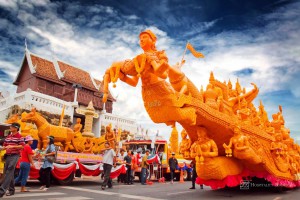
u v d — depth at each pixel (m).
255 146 8.34
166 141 17.36
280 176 9.11
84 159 11.93
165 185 12.93
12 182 7.39
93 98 36.44
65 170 10.84
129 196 8.12
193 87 7.36
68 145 13.18
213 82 8.63
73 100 33.78
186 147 8.33
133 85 6.31
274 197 8.24
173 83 6.76
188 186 12.32
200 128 7.59
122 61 6.09
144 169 13.70
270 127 10.02
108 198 7.48
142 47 6.08
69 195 7.88
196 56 7.42
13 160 6.54
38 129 12.45
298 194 9.20
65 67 34.81
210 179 7.88
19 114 22.48
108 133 14.63
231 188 10.29
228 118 7.88
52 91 32.09
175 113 6.24
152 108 6.47
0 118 25.33
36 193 8.05
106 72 6.23
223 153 8.41
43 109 25.30
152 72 5.96
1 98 27.69
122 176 13.96
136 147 18.52
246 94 9.38
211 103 7.84
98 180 13.88
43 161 10.02
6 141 6.70
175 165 14.72
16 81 33.62
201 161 7.29
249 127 8.42
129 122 37.22
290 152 10.55
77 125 14.23
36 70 31.00
